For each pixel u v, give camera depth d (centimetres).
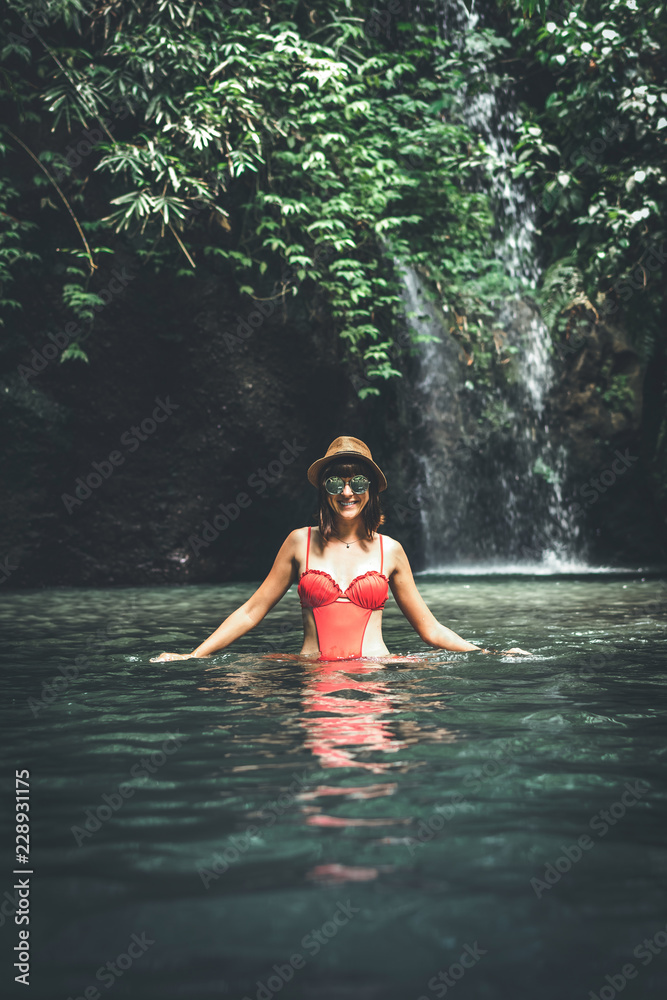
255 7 1115
